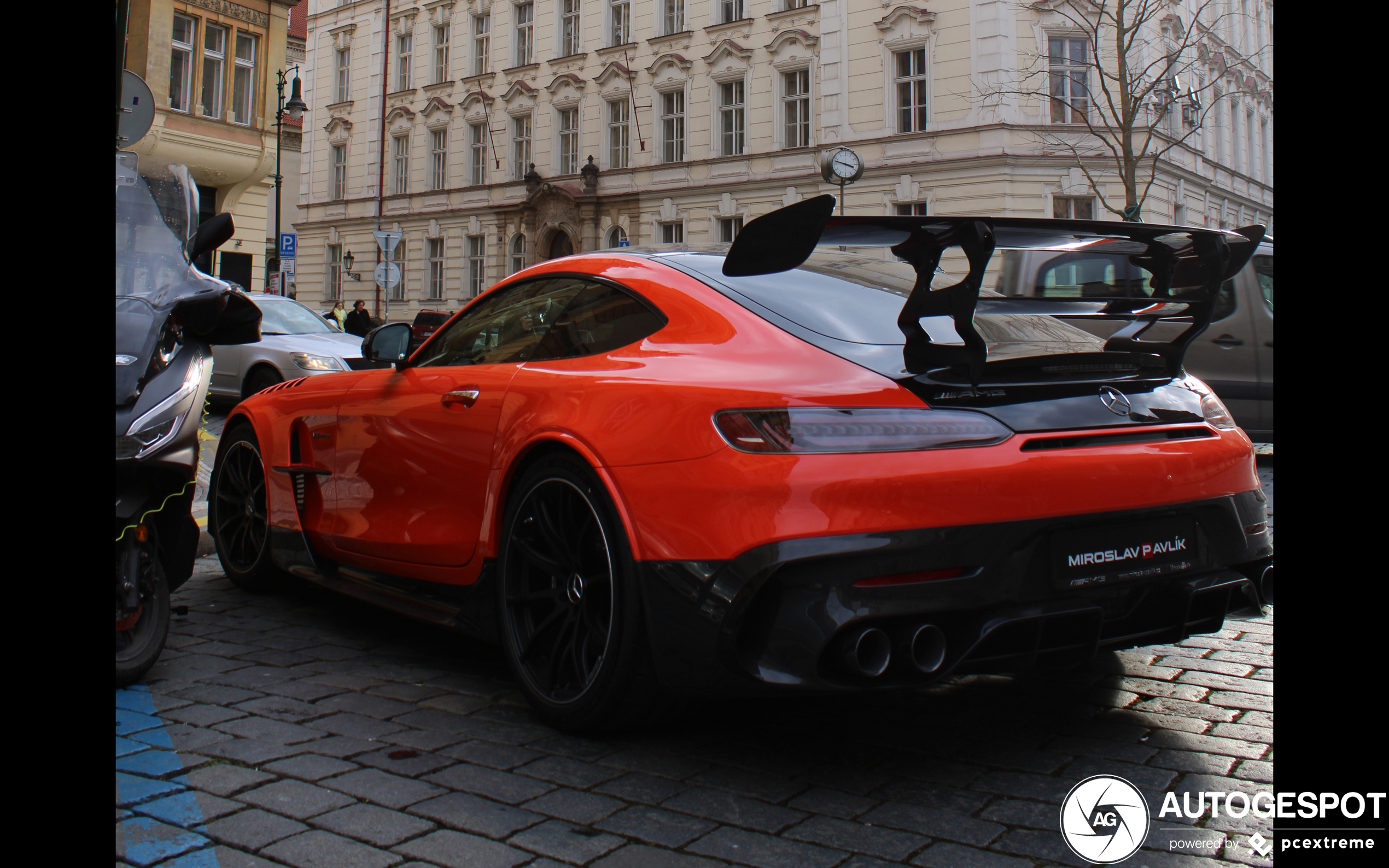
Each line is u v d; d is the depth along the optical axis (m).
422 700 3.19
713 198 28.67
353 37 38.50
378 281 24.06
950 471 2.42
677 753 2.74
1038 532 2.48
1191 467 2.71
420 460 3.55
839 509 2.37
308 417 4.23
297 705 3.12
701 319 2.90
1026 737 2.86
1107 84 23.86
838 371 2.59
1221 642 3.79
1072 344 2.92
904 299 2.96
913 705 3.13
